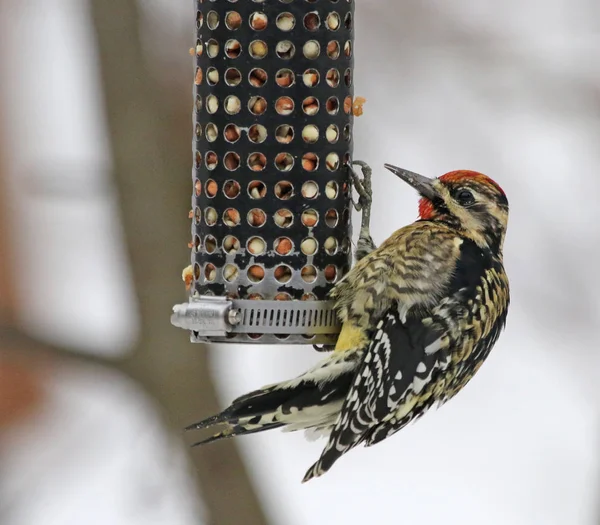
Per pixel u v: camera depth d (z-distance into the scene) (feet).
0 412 45.70
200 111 35.99
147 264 44.83
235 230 35.58
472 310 35.76
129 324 45.55
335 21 35.70
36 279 48.29
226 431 34.73
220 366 46.24
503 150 49.34
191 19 44.68
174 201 44.73
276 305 35.45
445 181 37.42
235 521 45.16
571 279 49.62
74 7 48.67
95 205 46.83
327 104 35.63
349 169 36.35
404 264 35.55
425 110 49.16
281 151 35.50
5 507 44.39
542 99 49.47
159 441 45.03
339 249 36.06
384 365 34.86
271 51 35.32
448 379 35.88
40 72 50.21
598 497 48.14
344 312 35.35
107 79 44.42
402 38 49.24
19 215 49.32
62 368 45.88
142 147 44.50
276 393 34.73
